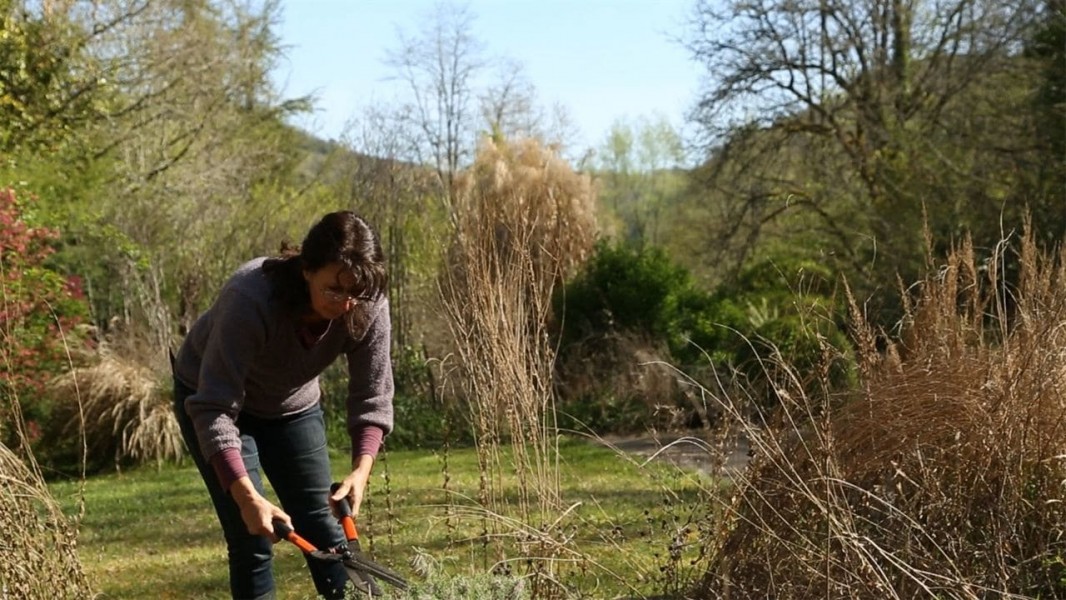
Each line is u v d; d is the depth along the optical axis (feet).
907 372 14.49
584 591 14.55
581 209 52.85
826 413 13.80
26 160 55.01
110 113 63.16
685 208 78.48
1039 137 48.88
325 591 13.20
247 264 12.24
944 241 43.21
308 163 92.38
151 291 49.96
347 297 11.50
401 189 51.11
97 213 51.96
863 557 12.17
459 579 11.22
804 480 13.92
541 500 14.21
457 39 70.85
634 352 43.91
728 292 55.98
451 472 32.60
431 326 45.32
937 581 12.51
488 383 14.58
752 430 14.37
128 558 22.25
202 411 11.72
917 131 57.98
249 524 11.46
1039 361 13.71
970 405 13.73
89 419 39.50
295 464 13.11
